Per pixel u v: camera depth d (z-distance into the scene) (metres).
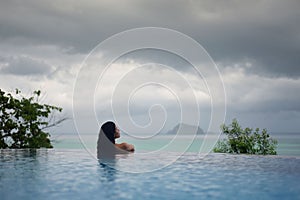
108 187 4.08
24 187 4.04
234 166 5.80
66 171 5.26
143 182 4.43
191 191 3.89
